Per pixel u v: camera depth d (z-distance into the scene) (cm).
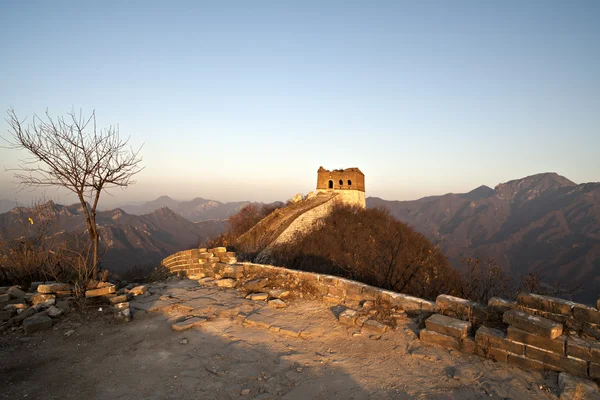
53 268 954
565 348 462
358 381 471
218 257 1202
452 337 555
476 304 602
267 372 497
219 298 852
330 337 615
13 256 944
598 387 425
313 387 457
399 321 659
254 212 4819
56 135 772
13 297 745
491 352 517
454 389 445
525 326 495
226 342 600
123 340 609
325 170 5544
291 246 3262
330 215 4634
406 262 1980
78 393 443
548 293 783
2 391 448
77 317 708
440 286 1469
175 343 596
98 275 877
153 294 895
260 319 695
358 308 736
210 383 467
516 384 450
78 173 798
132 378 481
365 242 3375
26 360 538
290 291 866
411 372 491
